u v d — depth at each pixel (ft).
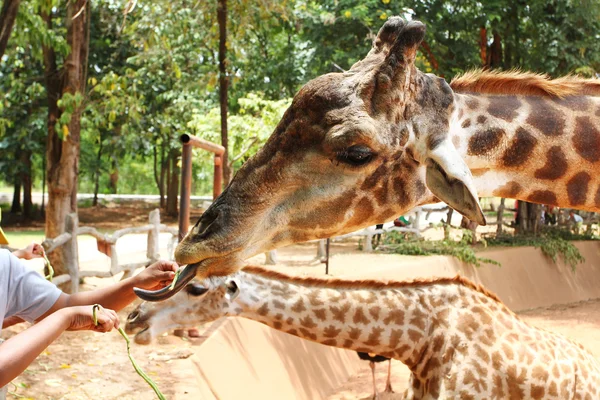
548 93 8.16
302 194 7.26
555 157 7.86
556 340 16.20
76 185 30.04
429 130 7.23
